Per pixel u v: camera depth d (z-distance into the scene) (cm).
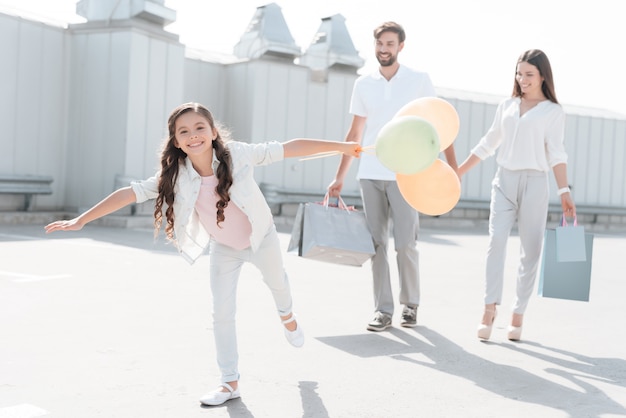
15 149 1242
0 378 341
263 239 333
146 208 1302
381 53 486
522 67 457
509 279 821
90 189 1309
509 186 464
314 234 456
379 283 493
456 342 456
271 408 312
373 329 481
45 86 1284
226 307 327
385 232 498
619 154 2102
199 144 302
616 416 313
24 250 823
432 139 329
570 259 434
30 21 1248
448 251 1095
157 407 308
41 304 523
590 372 390
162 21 1327
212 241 338
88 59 1310
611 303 641
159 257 823
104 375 353
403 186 382
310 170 1631
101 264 743
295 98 1591
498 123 477
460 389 350
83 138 1316
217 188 307
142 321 480
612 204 2102
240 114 1567
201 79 1562
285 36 1558
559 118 455
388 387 349
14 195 1252
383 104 489
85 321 472
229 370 323
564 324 531
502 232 463
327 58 1636
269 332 463
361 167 496
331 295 626
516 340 468
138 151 1305
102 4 1295
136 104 1295
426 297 642
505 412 315
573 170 2033
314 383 352
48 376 347
